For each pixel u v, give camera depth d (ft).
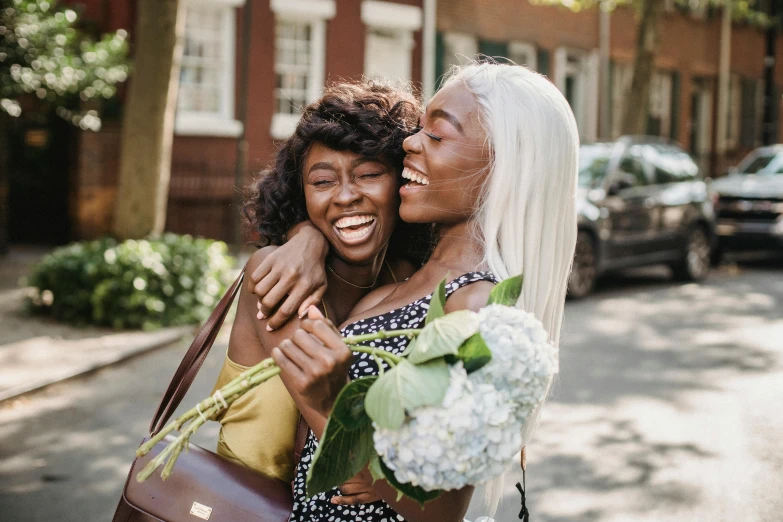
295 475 5.71
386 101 5.86
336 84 6.40
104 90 33.01
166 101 27.45
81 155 40.09
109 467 14.98
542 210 5.22
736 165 83.56
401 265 6.53
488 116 5.15
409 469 4.13
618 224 33.27
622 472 14.94
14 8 30.60
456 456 4.03
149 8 26.76
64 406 18.42
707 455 15.83
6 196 37.99
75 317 25.75
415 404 3.99
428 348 4.14
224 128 44.93
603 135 67.15
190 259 26.76
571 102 66.08
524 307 5.20
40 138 40.83
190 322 26.11
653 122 73.61
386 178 5.69
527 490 14.08
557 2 51.42
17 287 30.78
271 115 46.75
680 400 19.40
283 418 5.69
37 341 23.39
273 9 46.21
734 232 42.27
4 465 14.98
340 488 5.12
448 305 5.05
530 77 5.34
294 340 4.47
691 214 37.50
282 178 6.09
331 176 5.65
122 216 27.66
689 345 25.21
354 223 5.69
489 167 5.16
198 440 16.47
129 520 5.52
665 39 73.10
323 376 4.34
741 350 24.59
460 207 5.24
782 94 88.33
